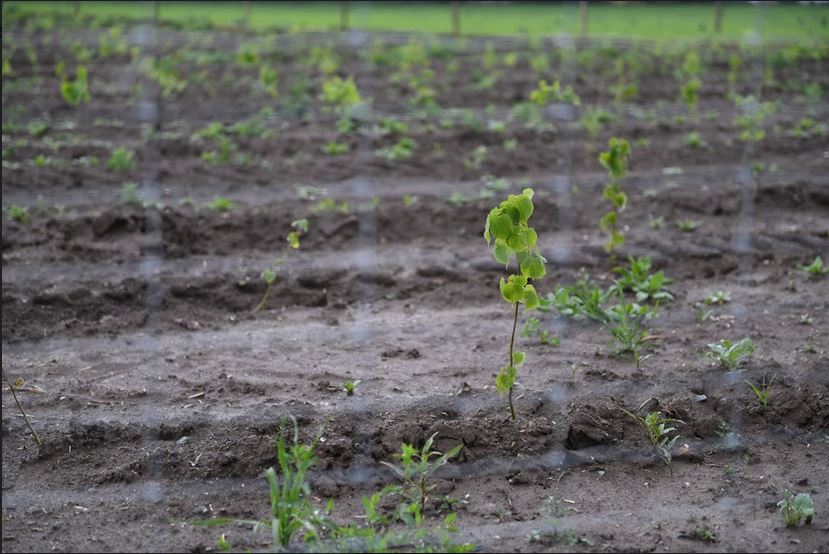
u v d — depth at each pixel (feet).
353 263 32.60
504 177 42.63
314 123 51.06
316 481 18.69
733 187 40.34
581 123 51.13
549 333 26.45
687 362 24.09
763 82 63.16
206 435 20.30
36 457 19.57
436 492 18.38
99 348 25.86
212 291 29.55
